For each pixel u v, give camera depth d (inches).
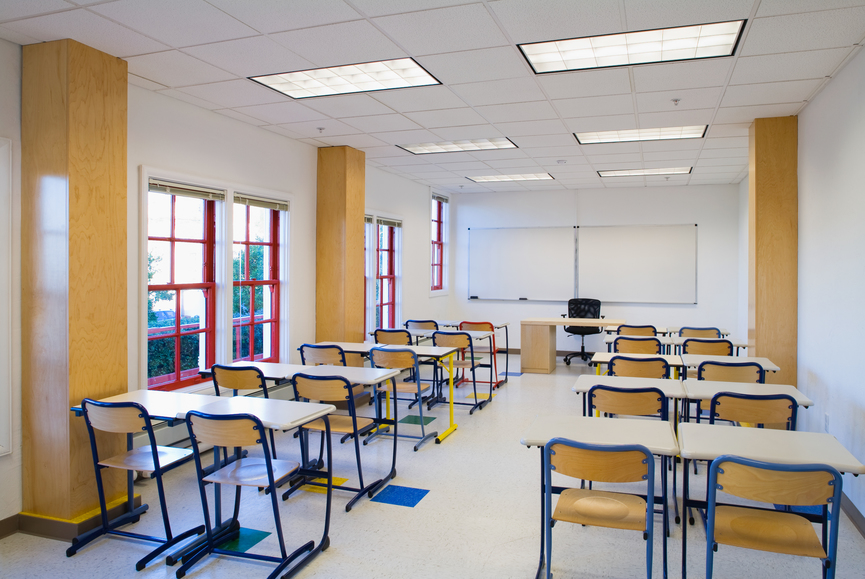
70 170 125.8
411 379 295.1
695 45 137.4
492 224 406.3
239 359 217.3
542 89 169.3
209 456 180.9
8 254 127.6
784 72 151.2
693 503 98.0
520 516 134.0
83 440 130.0
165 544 118.1
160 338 181.9
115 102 138.3
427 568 110.4
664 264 369.1
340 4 114.2
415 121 207.9
